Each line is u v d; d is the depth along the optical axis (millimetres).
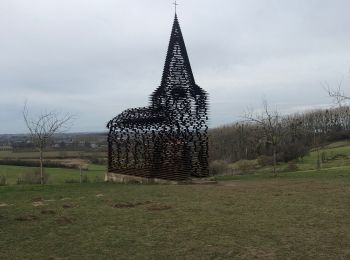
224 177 24078
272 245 8680
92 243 9086
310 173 24594
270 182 20609
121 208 13422
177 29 22500
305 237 9266
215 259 7832
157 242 9078
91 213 12586
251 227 10312
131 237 9547
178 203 14180
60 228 10578
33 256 8188
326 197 14859
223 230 10062
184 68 21984
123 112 24328
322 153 40938
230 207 13188
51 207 13766
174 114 20906
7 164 36188
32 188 18812
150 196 16047
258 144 41750
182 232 9930
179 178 20641
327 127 52969
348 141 50812
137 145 23016
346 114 53094
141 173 22594
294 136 44688
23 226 10852
